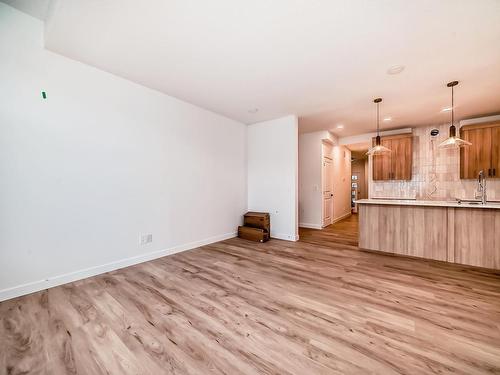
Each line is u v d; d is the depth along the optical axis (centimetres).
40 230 228
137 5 172
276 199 466
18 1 203
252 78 292
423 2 167
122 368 133
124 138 295
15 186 213
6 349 147
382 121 484
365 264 311
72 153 249
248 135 513
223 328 170
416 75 281
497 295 222
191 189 385
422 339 158
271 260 326
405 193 540
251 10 176
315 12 178
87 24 194
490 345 151
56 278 238
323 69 268
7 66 209
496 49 226
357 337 160
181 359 140
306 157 596
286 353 145
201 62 255
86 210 261
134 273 276
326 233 513
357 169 981
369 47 225
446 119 467
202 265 304
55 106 237
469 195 469
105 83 276
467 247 296
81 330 167
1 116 205
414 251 332
